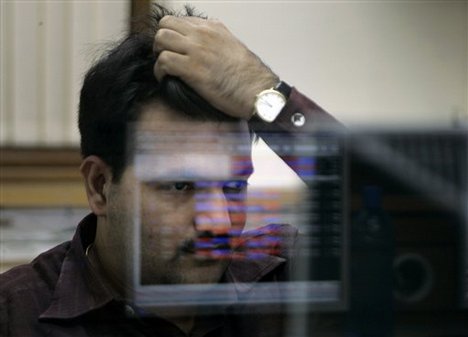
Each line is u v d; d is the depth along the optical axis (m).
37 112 1.83
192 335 1.06
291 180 1.00
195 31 1.07
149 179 1.03
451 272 0.94
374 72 1.83
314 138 0.99
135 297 1.05
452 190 0.93
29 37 1.93
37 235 1.44
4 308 1.07
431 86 1.84
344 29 1.82
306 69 1.78
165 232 1.04
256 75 1.07
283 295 1.02
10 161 1.63
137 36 1.10
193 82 1.04
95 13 1.84
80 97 1.16
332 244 0.96
